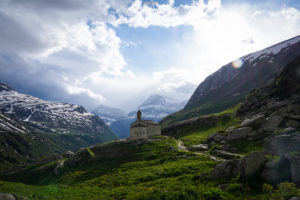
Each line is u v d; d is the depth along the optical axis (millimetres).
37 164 92938
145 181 37125
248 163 20734
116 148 76312
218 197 18109
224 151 46875
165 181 32125
